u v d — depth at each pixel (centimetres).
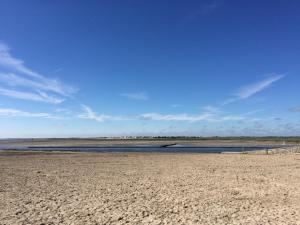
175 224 1145
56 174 2530
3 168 2994
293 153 4662
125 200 1544
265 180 2127
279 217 1216
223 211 1319
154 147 8750
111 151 6506
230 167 2944
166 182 2081
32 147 9538
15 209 1380
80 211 1339
